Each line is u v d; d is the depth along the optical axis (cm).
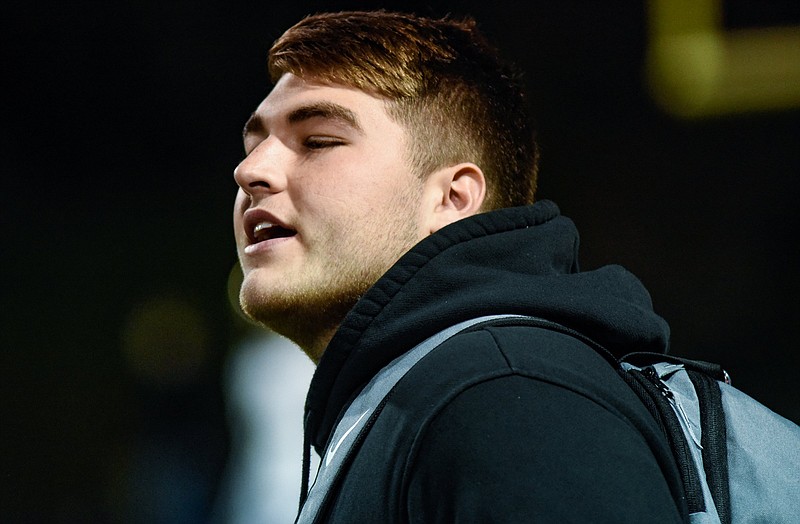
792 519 456
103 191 3167
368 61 577
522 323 480
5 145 3067
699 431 475
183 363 2045
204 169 3156
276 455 1619
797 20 2808
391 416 451
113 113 3070
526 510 386
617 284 549
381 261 559
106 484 2922
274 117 581
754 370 2894
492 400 419
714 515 444
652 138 2958
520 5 2834
